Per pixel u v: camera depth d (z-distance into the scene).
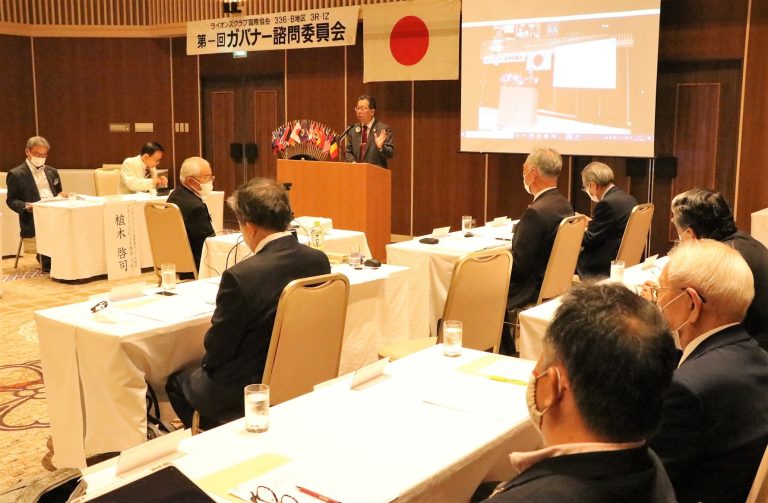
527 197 8.30
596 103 7.18
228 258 4.64
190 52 10.18
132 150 11.38
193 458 1.69
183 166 5.30
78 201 7.08
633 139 7.03
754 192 7.00
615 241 5.05
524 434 1.91
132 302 3.18
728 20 6.93
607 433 1.08
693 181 7.28
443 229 5.23
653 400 1.08
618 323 1.09
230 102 10.61
